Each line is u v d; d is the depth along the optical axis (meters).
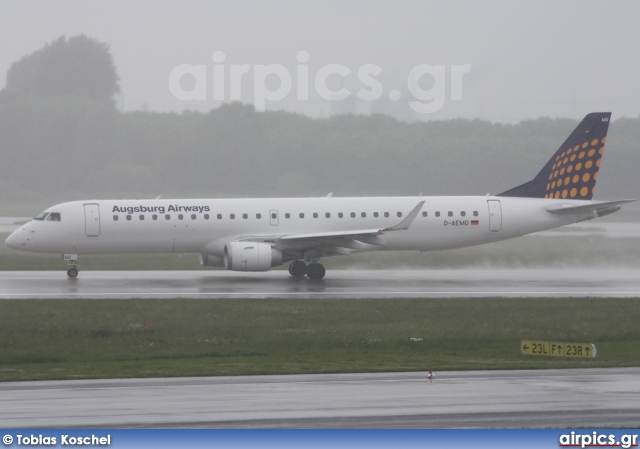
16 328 120.50
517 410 72.12
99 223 187.00
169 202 191.88
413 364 96.62
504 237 199.25
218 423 68.75
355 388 81.69
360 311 136.50
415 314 134.12
